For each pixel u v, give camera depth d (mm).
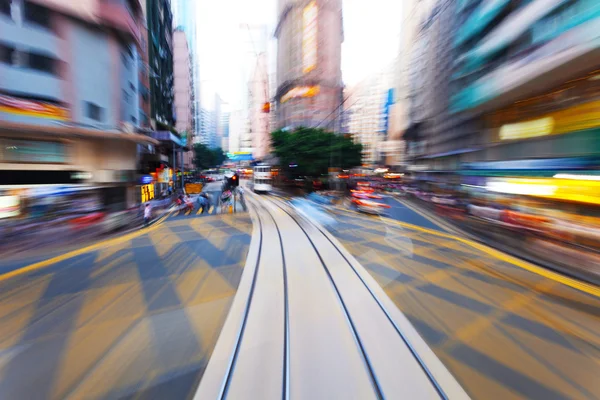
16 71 11141
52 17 12062
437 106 25766
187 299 4473
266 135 67938
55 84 12141
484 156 18531
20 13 11219
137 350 3174
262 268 6000
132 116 16875
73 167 13070
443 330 3643
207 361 2982
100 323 3750
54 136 12203
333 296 4629
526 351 3229
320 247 7734
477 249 7539
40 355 3080
